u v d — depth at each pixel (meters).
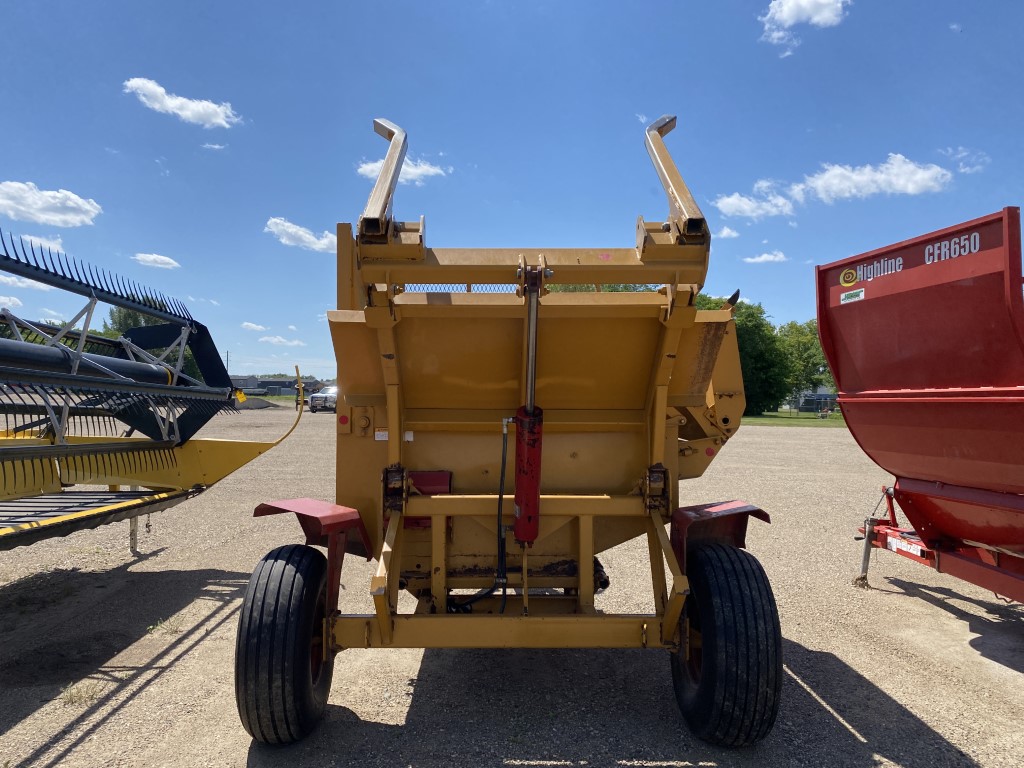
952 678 3.99
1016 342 3.76
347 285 3.97
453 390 3.52
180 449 6.36
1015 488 4.10
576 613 3.51
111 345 6.07
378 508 3.69
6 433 5.93
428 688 3.81
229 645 4.44
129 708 3.55
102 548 7.03
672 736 3.25
